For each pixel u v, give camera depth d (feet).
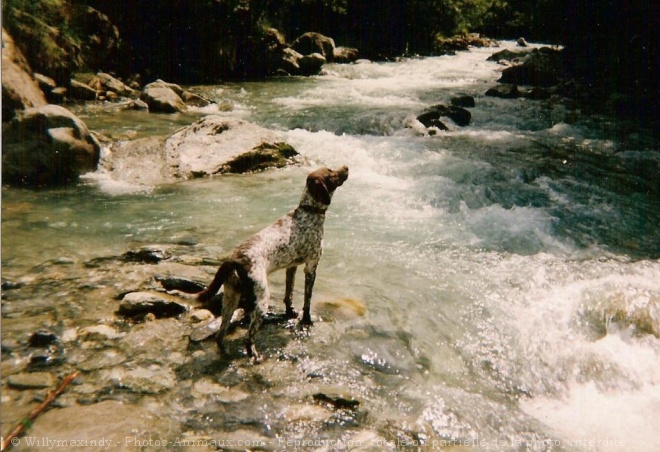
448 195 18.81
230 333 10.45
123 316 10.70
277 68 50.75
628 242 16.20
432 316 11.67
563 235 16.30
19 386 8.83
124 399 8.77
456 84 47.98
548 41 105.29
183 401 8.84
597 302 12.25
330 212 16.89
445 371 10.18
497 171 21.91
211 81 43.52
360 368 9.93
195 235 14.52
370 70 56.39
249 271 9.47
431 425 8.91
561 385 10.21
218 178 19.40
